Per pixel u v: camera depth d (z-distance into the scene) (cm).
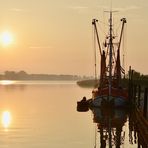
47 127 4847
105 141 3891
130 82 7312
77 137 4084
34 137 4034
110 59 7525
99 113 6756
